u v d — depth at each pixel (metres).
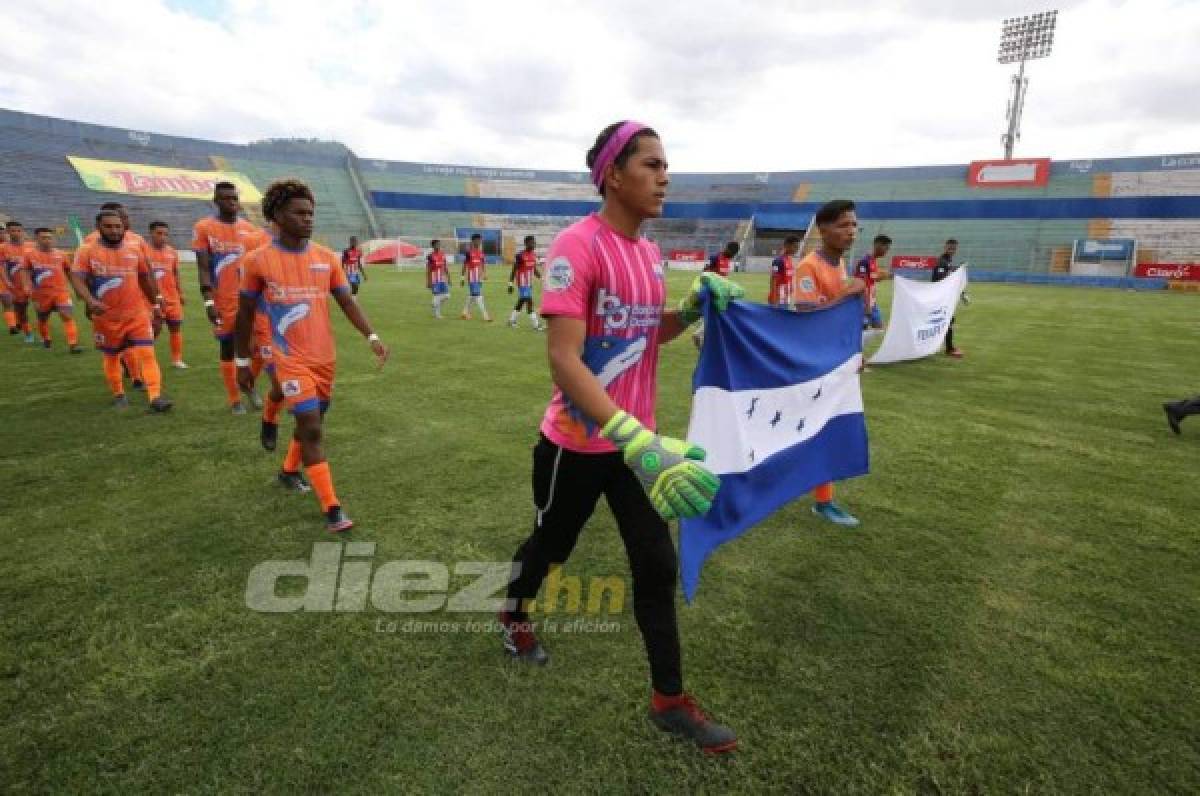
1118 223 39.75
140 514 3.86
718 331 2.73
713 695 2.40
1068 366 9.60
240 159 47.34
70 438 5.29
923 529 3.89
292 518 3.84
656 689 2.16
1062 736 2.23
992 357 10.38
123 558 3.33
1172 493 4.54
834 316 3.59
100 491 4.20
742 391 2.88
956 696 2.42
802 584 3.22
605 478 2.21
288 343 3.66
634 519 2.16
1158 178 40.28
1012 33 44.34
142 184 39.56
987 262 41.88
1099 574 3.38
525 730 2.20
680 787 1.99
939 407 6.97
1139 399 7.46
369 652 2.61
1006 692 2.45
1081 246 36.53
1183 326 14.96
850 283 3.96
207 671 2.48
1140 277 31.39
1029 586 3.24
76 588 3.04
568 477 2.18
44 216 35.19
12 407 6.27
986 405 7.09
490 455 4.98
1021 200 42.47
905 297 9.13
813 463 3.56
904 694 2.43
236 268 5.93
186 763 2.04
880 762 2.11
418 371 8.27
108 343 6.07
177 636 2.69
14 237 10.55
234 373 6.07
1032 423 6.36
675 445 1.72
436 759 2.07
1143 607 3.06
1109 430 6.14
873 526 3.92
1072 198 40.88
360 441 5.32
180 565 3.27
